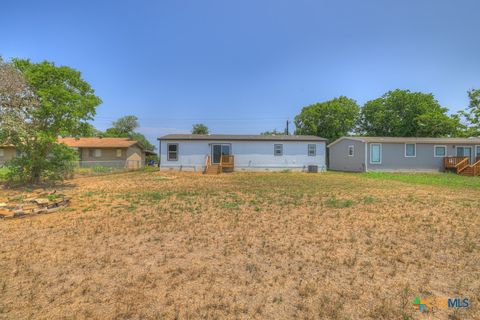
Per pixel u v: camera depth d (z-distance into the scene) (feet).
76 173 57.52
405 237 17.04
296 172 70.38
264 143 71.77
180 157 70.18
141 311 9.25
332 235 17.34
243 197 30.66
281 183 44.83
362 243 15.93
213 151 70.64
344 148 82.12
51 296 10.11
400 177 56.90
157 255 13.99
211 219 20.95
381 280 11.53
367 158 72.28
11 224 19.52
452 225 19.70
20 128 35.88
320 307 9.53
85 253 14.20
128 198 29.94
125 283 11.09
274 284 11.12
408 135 109.29
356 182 47.01
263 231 18.03
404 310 9.37
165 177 55.26
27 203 23.41
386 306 9.57
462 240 16.51
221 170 67.51
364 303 9.80
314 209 24.68
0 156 80.64
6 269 12.30
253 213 22.98
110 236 16.92
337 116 113.09
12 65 35.88
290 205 26.32
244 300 9.96
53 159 41.86
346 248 15.14
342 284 11.16
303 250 14.79
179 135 76.07
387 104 112.16
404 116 108.99
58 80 38.86
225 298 10.08
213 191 35.35
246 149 71.36
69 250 14.58
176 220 20.61
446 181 49.37
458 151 74.54
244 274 11.98
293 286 10.98
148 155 129.70
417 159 73.51
